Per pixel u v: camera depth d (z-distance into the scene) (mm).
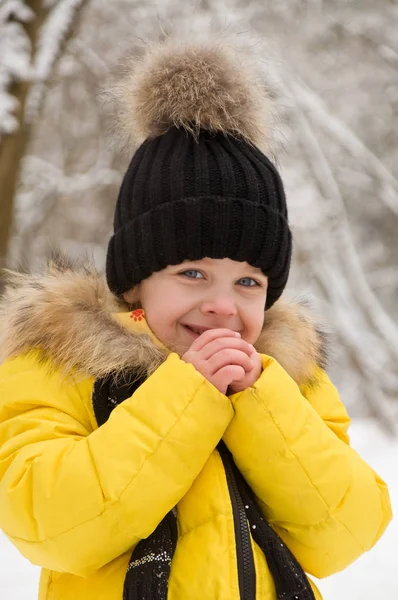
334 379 8438
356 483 1531
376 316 6523
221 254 1597
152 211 1624
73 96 7262
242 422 1453
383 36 7055
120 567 1414
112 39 6520
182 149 1662
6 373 1567
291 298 1955
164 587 1336
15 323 1611
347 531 1509
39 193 7188
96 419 1507
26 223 7277
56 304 1596
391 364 6438
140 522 1331
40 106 5180
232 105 1733
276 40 6742
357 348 6328
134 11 6176
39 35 4910
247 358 1467
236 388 1483
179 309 1593
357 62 7453
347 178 7883
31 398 1506
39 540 1353
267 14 6621
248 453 1463
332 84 7508
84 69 6801
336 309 6500
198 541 1411
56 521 1329
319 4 6730
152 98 1766
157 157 1677
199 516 1438
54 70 5113
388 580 3168
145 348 1551
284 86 6086
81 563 1341
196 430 1383
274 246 1672
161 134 1758
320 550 1519
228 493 1458
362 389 6508
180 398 1395
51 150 7953
